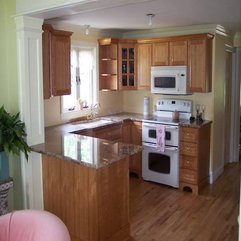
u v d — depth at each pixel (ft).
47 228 5.71
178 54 15.37
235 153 19.58
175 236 10.81
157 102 17.01
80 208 9.68
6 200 10.22
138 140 16.31
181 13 12.37
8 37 10.56
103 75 17.24
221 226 11.48
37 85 10.64
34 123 10.67
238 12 12.21
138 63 16.74
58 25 14.49
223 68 16.76
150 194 14.51
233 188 15.24
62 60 12.94
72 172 9.73
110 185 9.64
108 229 9.75
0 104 10.66
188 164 14.61
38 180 10.82
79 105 16.17
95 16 13.05
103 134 14.97
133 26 15.71
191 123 14.62
